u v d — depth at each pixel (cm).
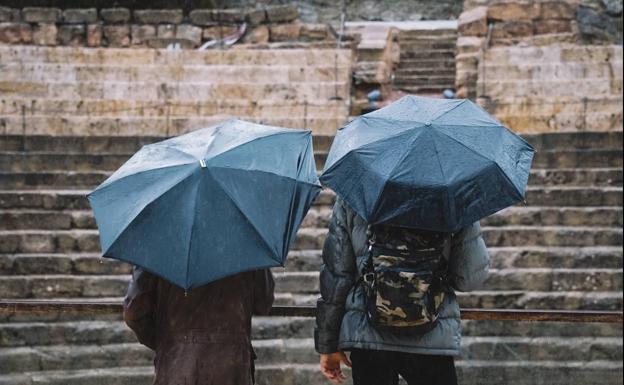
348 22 2119
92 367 990
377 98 1664
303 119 1458
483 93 1564
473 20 1802
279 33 1853
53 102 1520
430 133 445
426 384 450
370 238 436
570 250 1123
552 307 1062
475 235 442
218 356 443
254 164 444
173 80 1606
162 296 453
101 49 1650
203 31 1855
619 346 994
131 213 432
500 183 439
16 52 1638
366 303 436
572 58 1602
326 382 962
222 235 428
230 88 1582
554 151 1298
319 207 1214
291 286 1082
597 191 1210
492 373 975
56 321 1028
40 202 1222
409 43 1980
